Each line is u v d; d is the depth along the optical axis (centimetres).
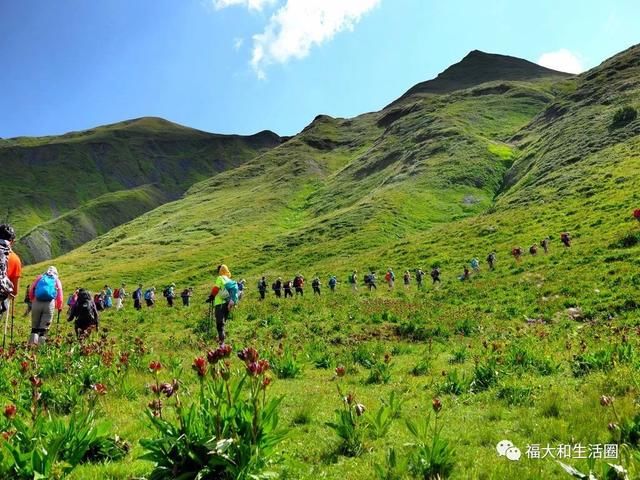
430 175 10406
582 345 1205
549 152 8625
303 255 7500
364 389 1025
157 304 4588
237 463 455
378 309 2753
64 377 983
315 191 14525
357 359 1416
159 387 523
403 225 8225
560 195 5947
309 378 1179
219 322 1614
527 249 4303
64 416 755
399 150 13675
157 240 12569
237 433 483
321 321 2505
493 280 3359
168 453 467
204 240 11731
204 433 474
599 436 614
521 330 1914
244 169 19662
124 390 901
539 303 2439
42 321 1452
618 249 3180
